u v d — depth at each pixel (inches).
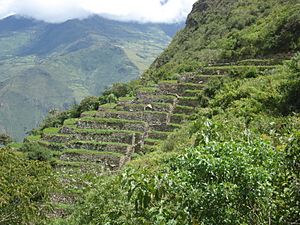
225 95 1432.1
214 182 237.1
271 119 957.8
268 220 251.9
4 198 738.2
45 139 1772.9
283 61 1690.5
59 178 1069.1
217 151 249.3
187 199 231.8
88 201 554.6
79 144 1578.5
